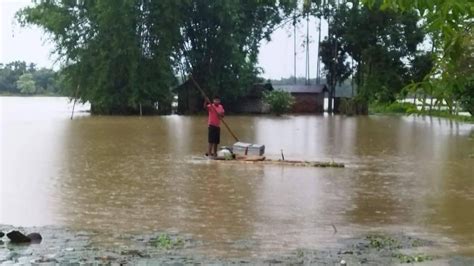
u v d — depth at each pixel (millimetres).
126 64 53375
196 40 58969
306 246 9250
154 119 47375
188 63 59156
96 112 54594
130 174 16938
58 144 25391
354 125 42375
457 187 15367
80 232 9977
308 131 35500
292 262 8266
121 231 10086
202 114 57406
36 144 25266
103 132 32531
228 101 62438
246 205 12633
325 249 9078
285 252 8852
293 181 16094
